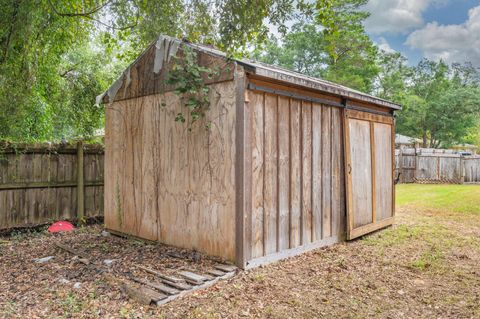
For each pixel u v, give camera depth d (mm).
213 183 4121
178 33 4824
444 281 3666
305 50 24500
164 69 4707
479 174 14680
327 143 4961
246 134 3795
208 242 4195
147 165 5043
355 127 5469
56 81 8227
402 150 15766
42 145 6000
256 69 3611
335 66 19812
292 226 4395
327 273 3848
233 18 4094
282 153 4266
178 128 4570
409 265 4148
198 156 4305
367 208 5703
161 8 4828
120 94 5488
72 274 3684
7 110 5855
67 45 7344
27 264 4086
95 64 9234
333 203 5055
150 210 5000
